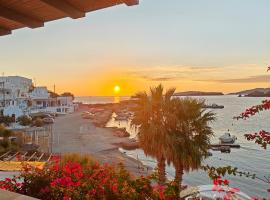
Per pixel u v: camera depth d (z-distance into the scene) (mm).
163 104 11789
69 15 2209
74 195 3664
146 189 3939
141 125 12156
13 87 65750
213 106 148125
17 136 30297
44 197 3787
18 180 5215
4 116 52688
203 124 11820
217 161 34719
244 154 39031
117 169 4605
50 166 4598
